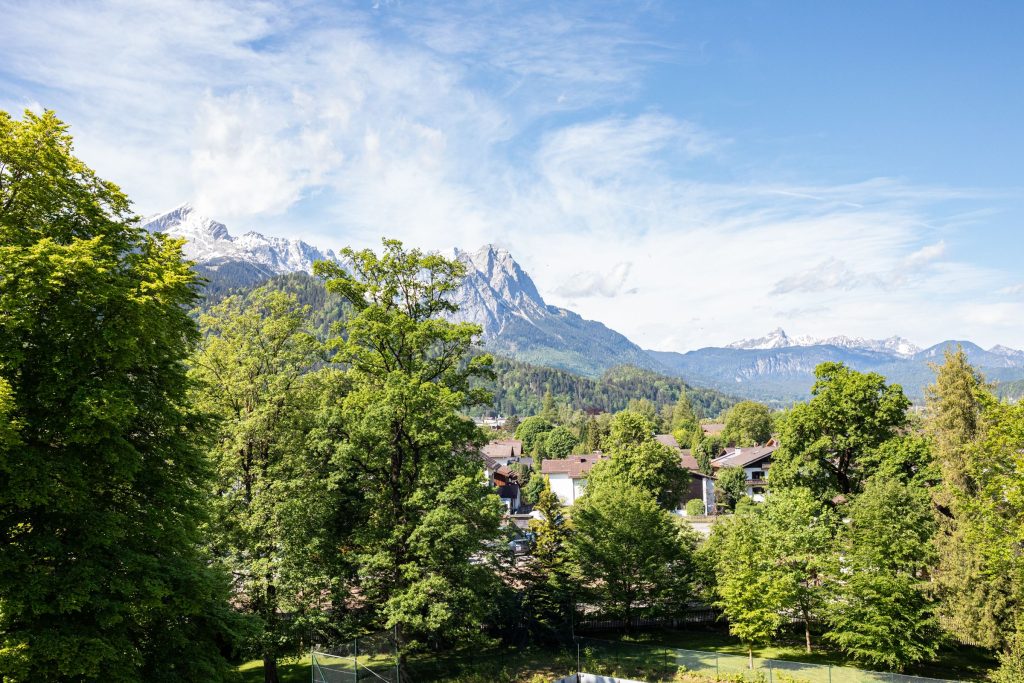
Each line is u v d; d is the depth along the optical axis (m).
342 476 29.42
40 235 16.70
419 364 32.81
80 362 15.94
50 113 17.84
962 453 35.69
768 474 51.78
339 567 29.03
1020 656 26.45
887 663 33.50
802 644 37.66
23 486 14.30
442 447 30.28
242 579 26.75
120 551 16.38
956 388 37.81
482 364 34.09
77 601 14.55
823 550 34.94
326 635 27.64
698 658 33.06
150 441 18.70
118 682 15.16
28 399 15.58
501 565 36.50
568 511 45.09
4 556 14.66
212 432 21.16
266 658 26.83
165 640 17.61
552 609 37.22
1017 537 23.73
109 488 17.69
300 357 31.20
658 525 40.84
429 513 28.25
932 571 32.03
